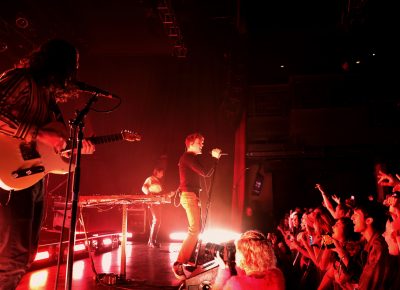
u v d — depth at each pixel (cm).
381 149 1323
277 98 1507
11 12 864
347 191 1392
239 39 1162
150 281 353
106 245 673
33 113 171
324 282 358
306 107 1403
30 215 170
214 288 226
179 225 1187
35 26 912
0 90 163
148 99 1284
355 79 1380
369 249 305
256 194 1448
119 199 349
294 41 1417
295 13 1193
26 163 168
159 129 1267
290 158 1445
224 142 1280
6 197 163
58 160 192
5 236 163
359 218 312
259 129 1495
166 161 1234
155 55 1299
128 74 1293
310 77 1416
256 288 195
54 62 183
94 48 1249
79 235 573
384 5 1038
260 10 1168
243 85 1148
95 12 1059
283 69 1521
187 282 255
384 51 1317
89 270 428
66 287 187
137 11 1059
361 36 1284
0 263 163
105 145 1218
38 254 455
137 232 991
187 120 1278
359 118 1363
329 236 366
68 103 1015
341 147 1372
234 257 232
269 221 1436
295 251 609
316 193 1424
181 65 1302
